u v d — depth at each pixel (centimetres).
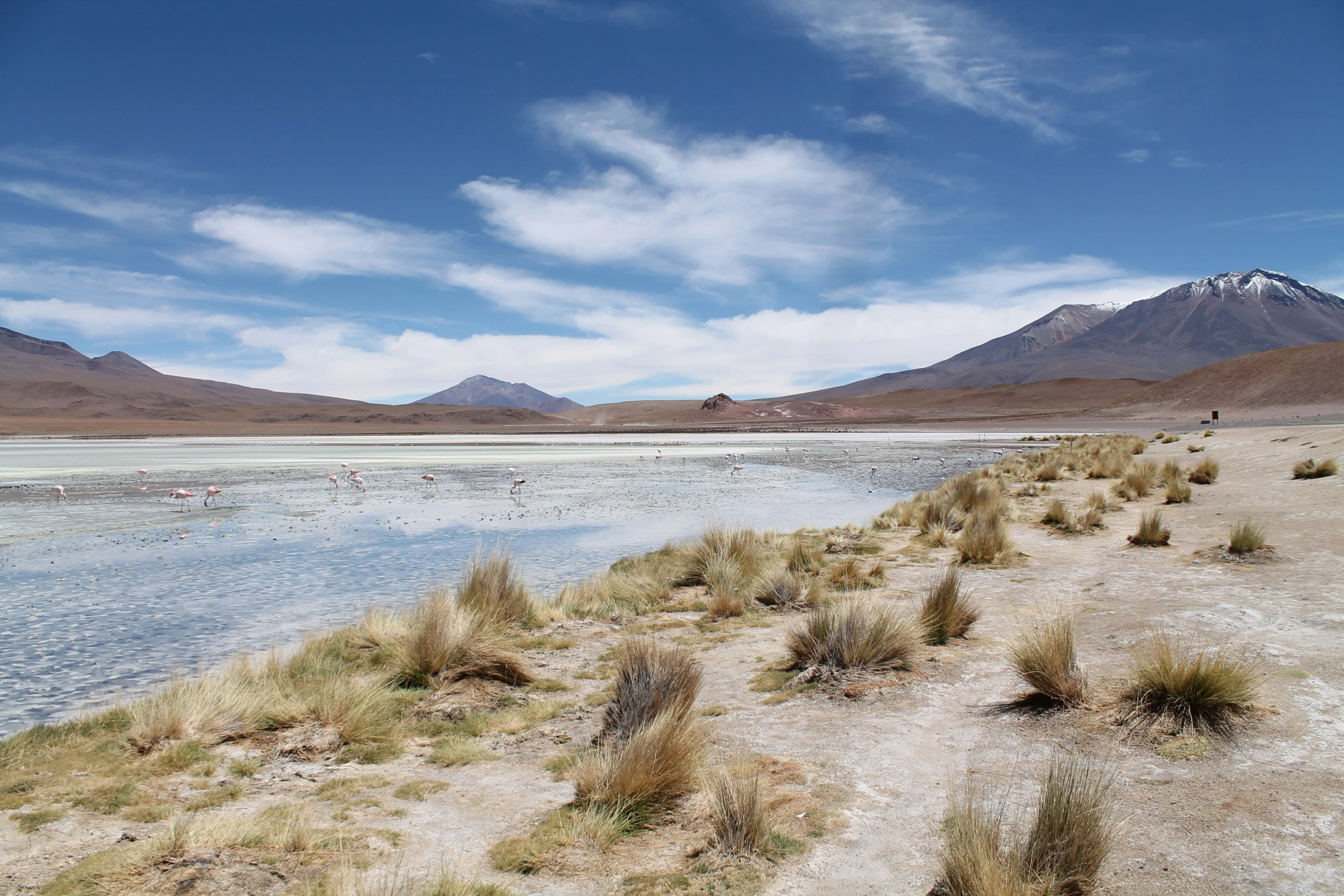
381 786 571
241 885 418
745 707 702
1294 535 1209
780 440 8588
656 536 1889
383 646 926
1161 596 930
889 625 805
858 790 502
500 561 1187
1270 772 452
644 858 443
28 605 1205
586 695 780
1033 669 637
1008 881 350
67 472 4184
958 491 2019
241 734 677
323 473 4125
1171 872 365
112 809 533
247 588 1327
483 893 402
